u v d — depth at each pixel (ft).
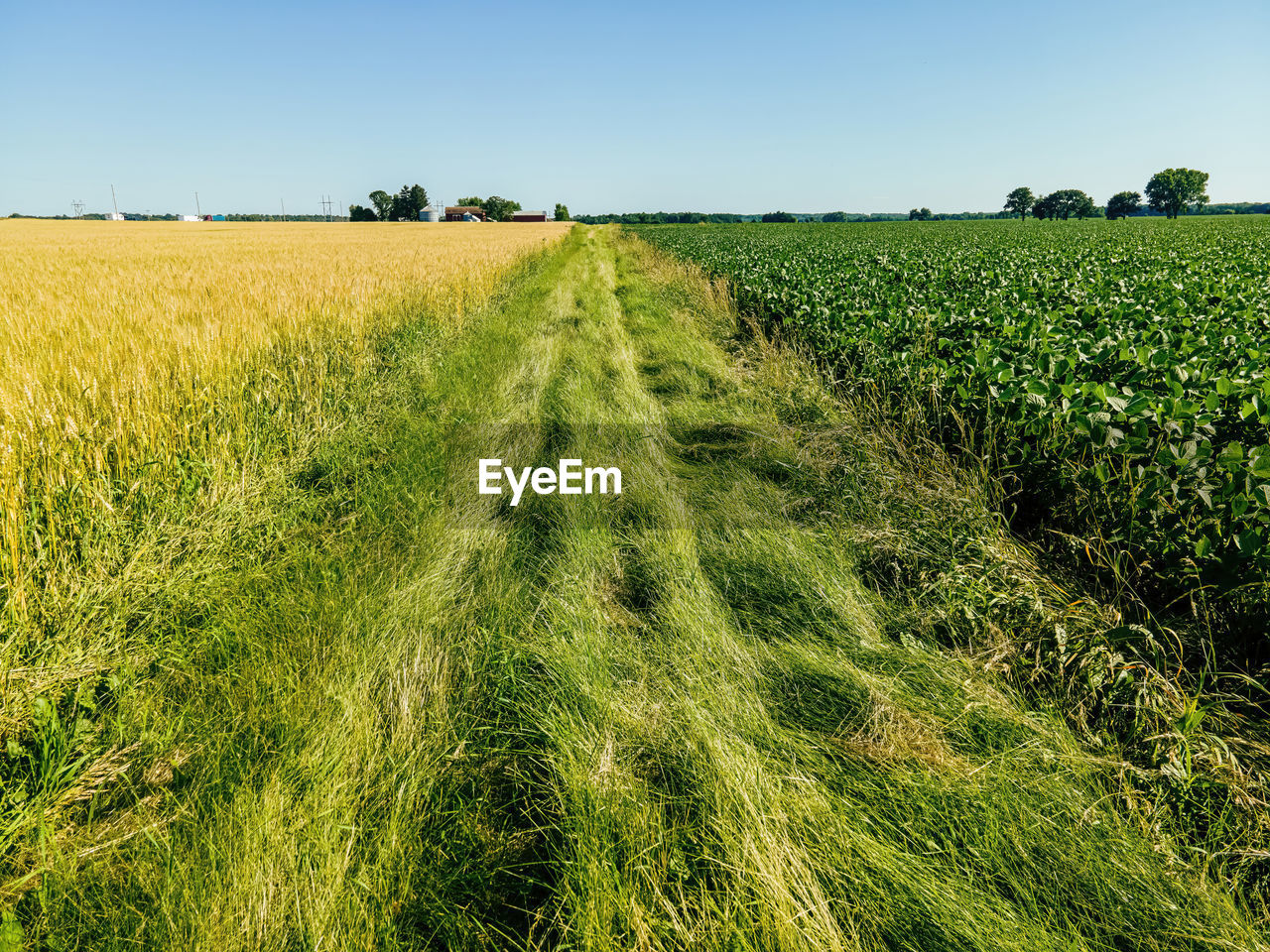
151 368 16.10
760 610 10.61
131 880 5.95
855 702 8.36
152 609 9.27
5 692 7.16
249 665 8.44
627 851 6.30
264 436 15.33
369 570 10.95
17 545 8.86
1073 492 11.67
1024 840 6.40
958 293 30.50
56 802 6.46
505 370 24.95
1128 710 7.93
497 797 7.30
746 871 5.98
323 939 5.57
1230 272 36.29
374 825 6.65
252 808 6.56
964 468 14.20
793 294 32.04
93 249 71.31
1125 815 6.83
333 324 24.59
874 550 11.80
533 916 6.02
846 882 6.09
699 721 7.78
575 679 8.52
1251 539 8.18
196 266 46.98
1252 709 8.10
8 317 20.85
